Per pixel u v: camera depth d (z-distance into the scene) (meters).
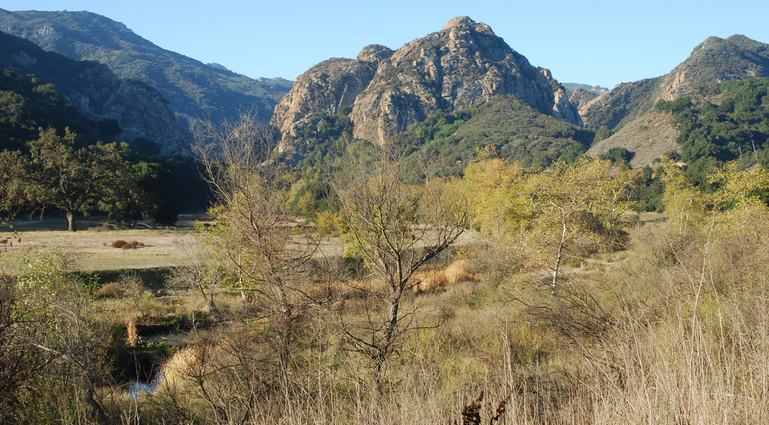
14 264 11.59
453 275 22.97
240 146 11.66
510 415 4.23
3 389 6.56
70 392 7.35
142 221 69.44
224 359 8.55
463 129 138.88
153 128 171.50
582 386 5.17
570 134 130.88
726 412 3.31
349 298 10.95
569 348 8.05
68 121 98.25
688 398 3.51
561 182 25.02
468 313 15.93
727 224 19.30
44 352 7.07
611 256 19.28
